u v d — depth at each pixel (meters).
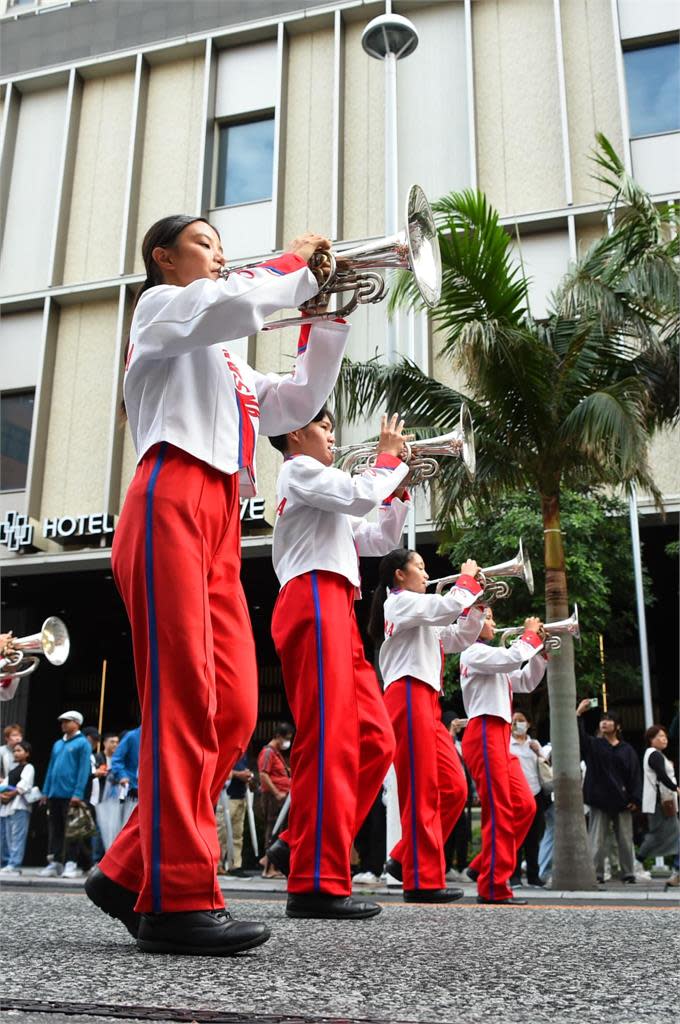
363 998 1.55
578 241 18.02
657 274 10.30
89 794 13.28
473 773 6.55
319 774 3.90
